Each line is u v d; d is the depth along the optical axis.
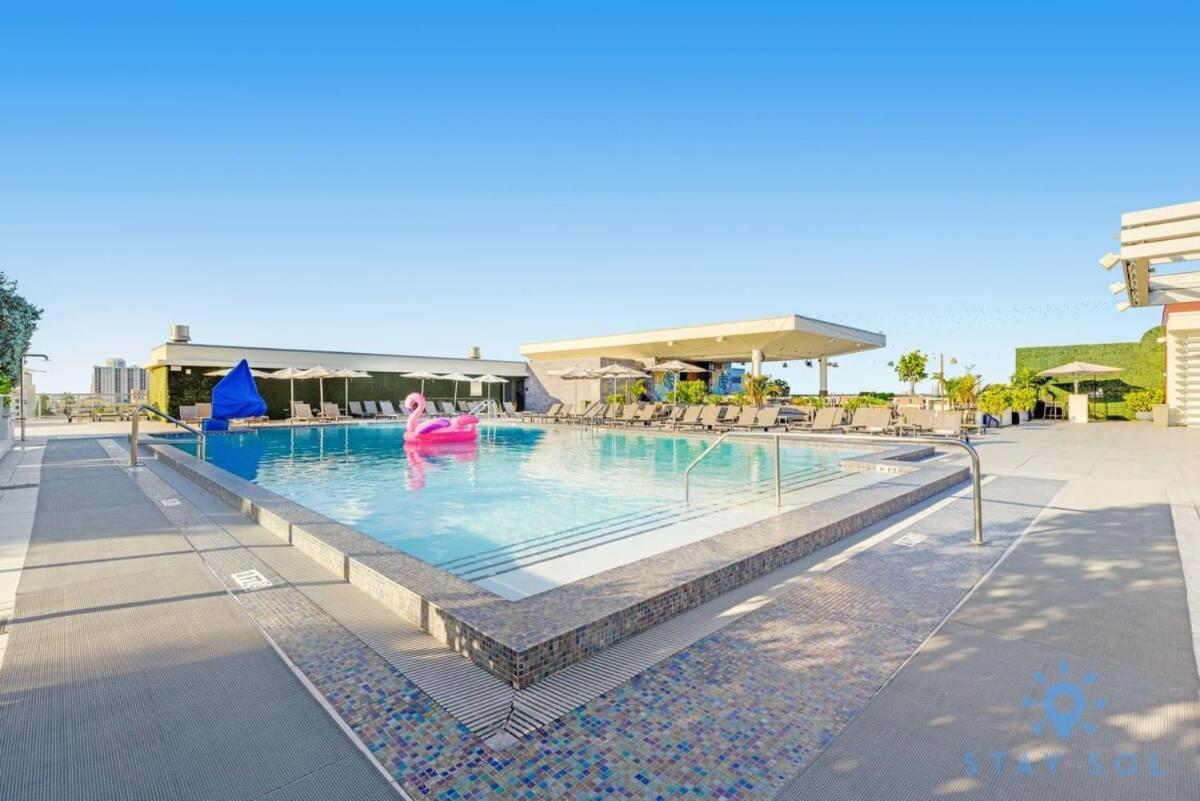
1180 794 1.81
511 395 32.12
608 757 2.01
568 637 2.67
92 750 2.04
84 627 3.06
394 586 3.33
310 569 4.09
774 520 4.88
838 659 2.72
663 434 16.22
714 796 1.81
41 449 12.31
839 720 2.22
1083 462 9.61
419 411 14.51
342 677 2.56
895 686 2.47
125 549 4.58
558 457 12.05
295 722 2.21
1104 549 4.52
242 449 13.64
